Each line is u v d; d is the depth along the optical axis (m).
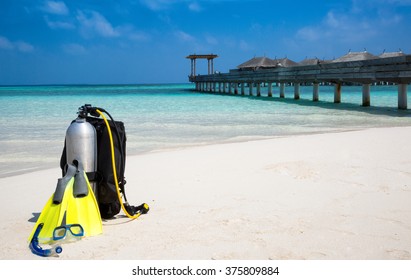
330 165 6.02
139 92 65.31
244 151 7.77
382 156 6.76
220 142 10.00
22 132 12.33
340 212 3.90
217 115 18.64
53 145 9.74
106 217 3.87
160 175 5.76
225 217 3.79
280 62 61.00
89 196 3.54
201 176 5.60
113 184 3.77
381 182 5.02
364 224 3.57
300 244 3.17
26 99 38.31
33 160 7.82
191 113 19.97
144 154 7.88
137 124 14.58
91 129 3.70
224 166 6.29
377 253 3.02
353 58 41.03
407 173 5.47
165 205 4.24
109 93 59.25
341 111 20.08
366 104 22.84
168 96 45.16
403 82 18.14
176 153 7.81
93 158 3.70
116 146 3.80
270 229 3.47
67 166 3.65
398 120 15.37
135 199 4.50
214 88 57.06
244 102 30.12
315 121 15.42
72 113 20.52
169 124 14.59
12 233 3.53
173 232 3.45
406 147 7.71
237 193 4.64
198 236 3.35
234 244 3.18
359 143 8.38
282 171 5.70
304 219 3.71
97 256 3.03
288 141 9.05
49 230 3.36
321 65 25.09
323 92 54.72
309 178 5.28
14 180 5.77
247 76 39.84
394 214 3.83
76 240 3.32
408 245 3.14
